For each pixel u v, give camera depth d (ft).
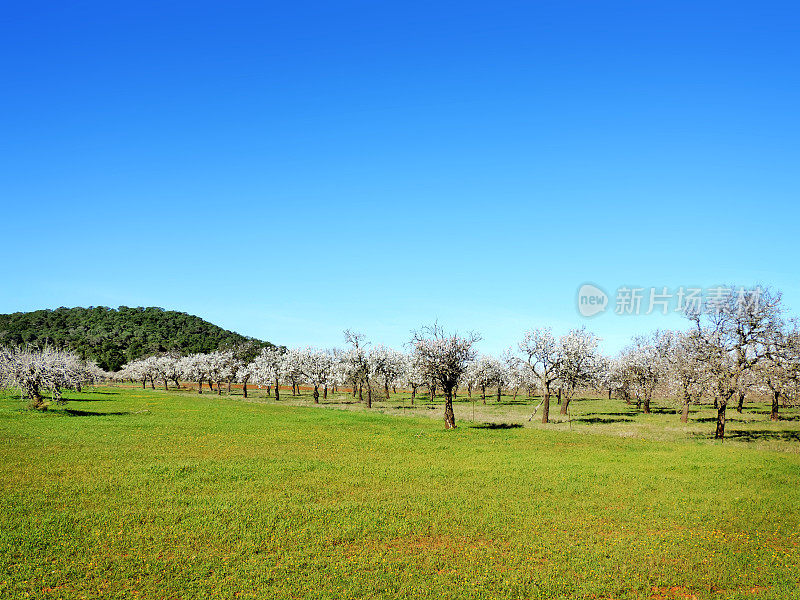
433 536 64.69
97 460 105.09
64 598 46.60
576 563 56.18
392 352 325.42
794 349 148.66
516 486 89.04
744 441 148.46
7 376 191.21
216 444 127.95
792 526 69.05
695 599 48.55
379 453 119.44
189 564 54.29
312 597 47.52
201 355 440.86
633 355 267.39
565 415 234.79
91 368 359.46
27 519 67.21
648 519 71.56
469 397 371.97
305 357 320.50
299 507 74.84
